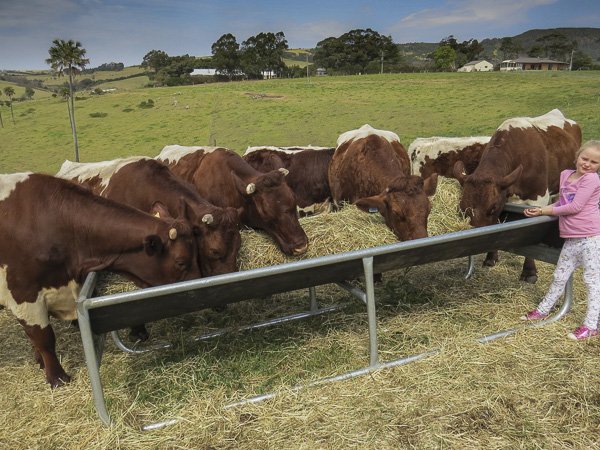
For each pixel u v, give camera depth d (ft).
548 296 11.37
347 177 16.15
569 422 8.16
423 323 11.95
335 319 12.60
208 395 9.39
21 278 9.71
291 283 9.12
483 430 8.05
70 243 10.11
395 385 9.46
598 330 10.99
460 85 187.11
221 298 8.65
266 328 12.50
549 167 16.93
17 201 9.84
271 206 11.98
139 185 12.95
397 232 11.91
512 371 9.70
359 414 8.63
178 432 8.42
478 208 12.92
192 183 15.62
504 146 15.08
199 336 12.09
